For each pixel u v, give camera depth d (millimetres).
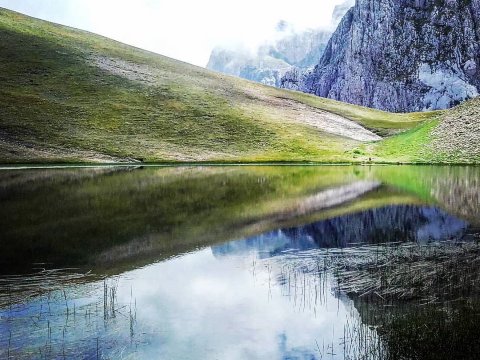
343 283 17156
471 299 15266
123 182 51500
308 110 139125
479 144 77875
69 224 28047
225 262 20172
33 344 12812
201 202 36406
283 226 27109
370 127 130500
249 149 97438
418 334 13023
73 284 17625
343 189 43500
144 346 12719
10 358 12062
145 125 104188
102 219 29688
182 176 59281
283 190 43375
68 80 116812
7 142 86438
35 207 34000
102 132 97938
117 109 108938
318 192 41656
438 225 26578
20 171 67312
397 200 36062
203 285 17406
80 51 134875
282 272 18641
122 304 15648
